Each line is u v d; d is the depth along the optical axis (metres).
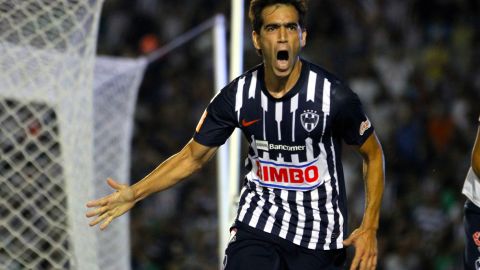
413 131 39.28
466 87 42.06
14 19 17.33
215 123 13.62
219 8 43.78
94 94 22.08
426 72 42.66
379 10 44.66
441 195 36.69
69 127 17.55
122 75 22.69
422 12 44.88
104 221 13.53
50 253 17.73
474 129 40.31
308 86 13.11
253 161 13.77
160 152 38.25
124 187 13.55
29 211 19.03
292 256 13.80
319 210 13.61
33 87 17.36
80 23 17.33
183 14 43.75
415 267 34.09
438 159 38.50
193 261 32.91
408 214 35.41
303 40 13.11
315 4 44.44
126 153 22.73
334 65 42.53
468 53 43.69
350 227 34.69
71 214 17.55
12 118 18.42
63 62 17.41
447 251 34.50
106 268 21.22
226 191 19.94
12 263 19.08
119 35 43.28
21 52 17.31
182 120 39.69
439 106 40.75
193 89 41.25
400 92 41.34
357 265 13.12
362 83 41.34
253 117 13.34
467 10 45.06
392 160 38.19
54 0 17.33
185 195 35.25
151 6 43.94
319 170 13.45
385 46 43.47
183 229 34.09
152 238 33.44
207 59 42.41
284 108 13.16
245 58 40.97
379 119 39.78
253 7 13.00
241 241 13.88
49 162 18.81
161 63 42.16
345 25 44.12
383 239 34.44
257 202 13.83
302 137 13.23
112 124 22.50
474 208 14.66
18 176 18.72
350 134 13.38
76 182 17.67
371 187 13.52
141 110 39.84
